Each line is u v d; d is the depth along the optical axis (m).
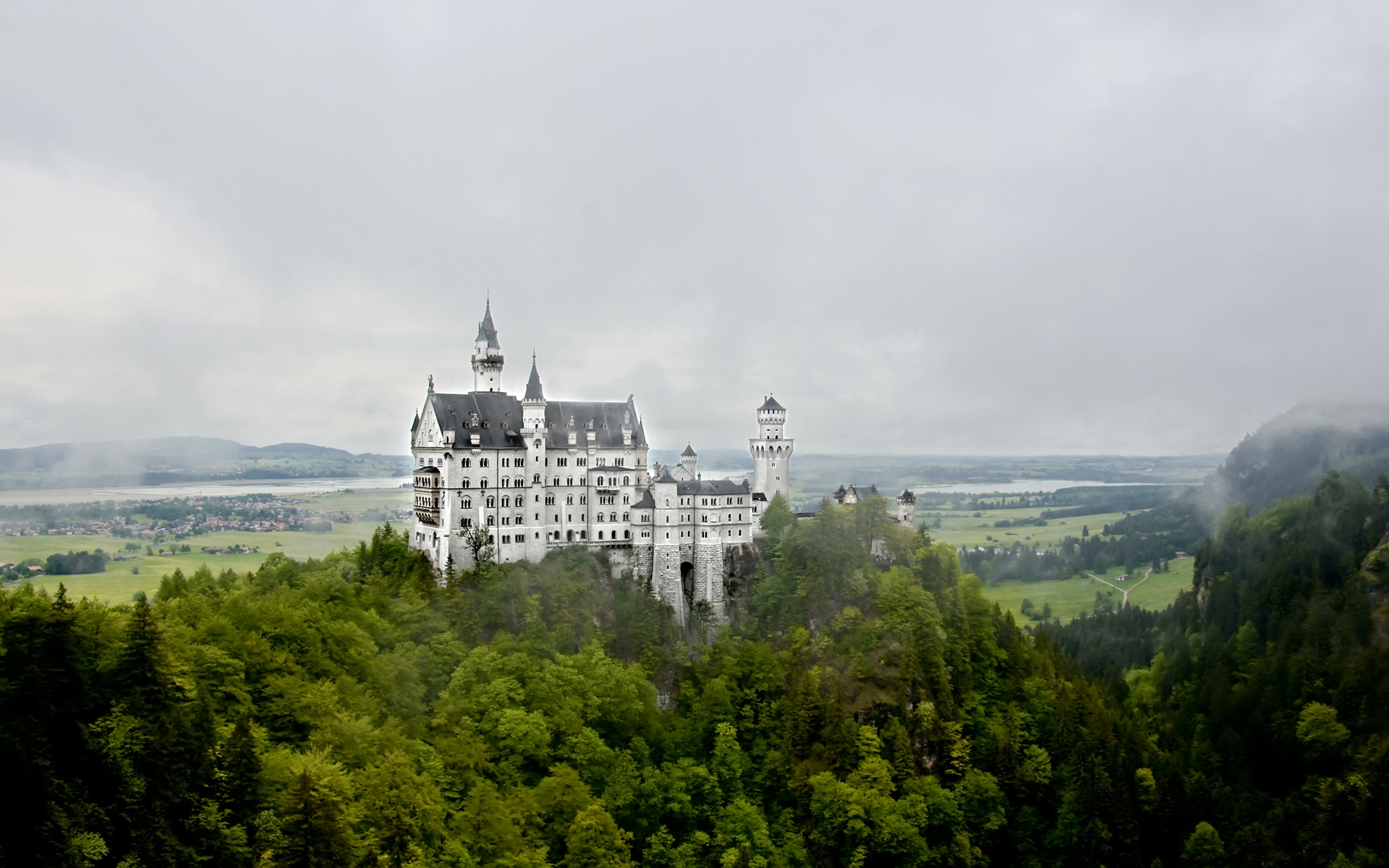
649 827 139.88
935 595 191.25
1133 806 156.62
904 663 169.38
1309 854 149.75
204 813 93.50
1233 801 164.62
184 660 112.75
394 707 133.00
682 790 142.38
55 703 98.19
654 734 156.50
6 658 98.88
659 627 179.50
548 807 128.25
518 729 136.75
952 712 168.62
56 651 100.00
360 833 101.12
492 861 114.19
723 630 186.50
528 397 195.75
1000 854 153.88
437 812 110.19
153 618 106.62
